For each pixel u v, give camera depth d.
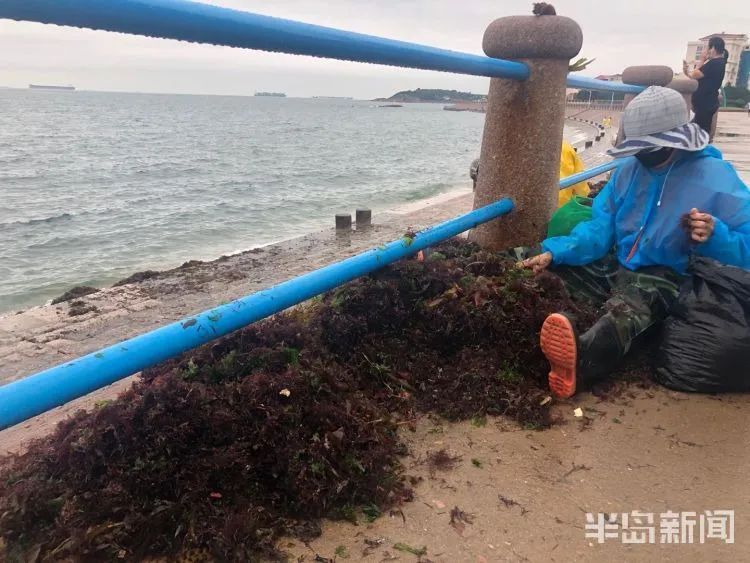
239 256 7.21
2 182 25.33
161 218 15.99
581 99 86.56
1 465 2.43
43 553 1.94
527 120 4.19
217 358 2.82
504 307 3.26
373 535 2.08
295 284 2.79
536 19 3.99
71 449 2.14
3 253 12.05
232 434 2.26
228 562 1.94
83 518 2.00
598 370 2.97
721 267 2.99
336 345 3.12
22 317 5.04
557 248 3.65
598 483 2.35
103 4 1.88
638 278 3.37
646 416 2.83
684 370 2.99
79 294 6.01
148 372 2.71
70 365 1.94
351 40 2.78
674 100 3.21
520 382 2.99
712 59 9.28
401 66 3.21
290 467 2.18
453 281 3.50
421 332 3.28
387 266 3.54
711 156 3.35
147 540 1.99
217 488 2.16
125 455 2.13
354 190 21.64
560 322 2.78
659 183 3.37
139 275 6.45
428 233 3.65
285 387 2.45
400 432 2.69
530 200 4.34
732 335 2.89
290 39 2.54
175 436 2.18
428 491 2.30
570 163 5.90
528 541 2.04
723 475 2.40
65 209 17.98
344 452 2.31
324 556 1.98
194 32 2.19
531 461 2.48
